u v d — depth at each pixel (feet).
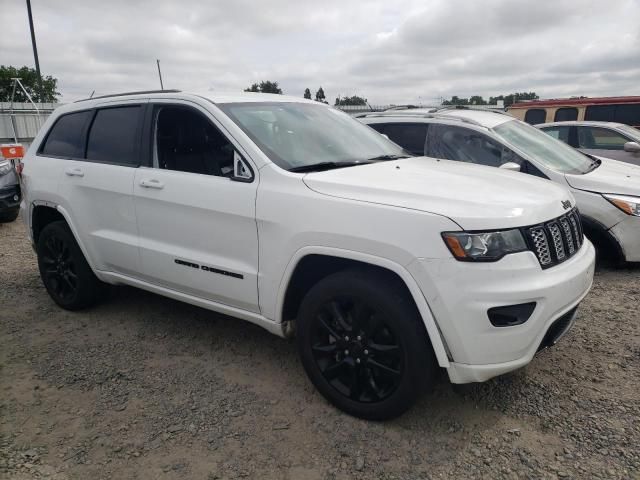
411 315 8.75
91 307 15.35
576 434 9.18
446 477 8.27
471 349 8.39
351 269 9.52
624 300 14.98
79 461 8.78
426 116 20.88
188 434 9.45
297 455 8.85
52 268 15.30
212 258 11.18
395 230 8.63
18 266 20.03
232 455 8.87
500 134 19.49
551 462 8.51
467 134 19.85
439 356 8.54
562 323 9.59
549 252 9.14
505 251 8.41
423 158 13.23
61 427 9.72
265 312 10.57
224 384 11.14
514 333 8.42
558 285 8.82
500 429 9.39
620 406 9.94
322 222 9.35
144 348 12.86
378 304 8.96
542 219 9.12
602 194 17.01
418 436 9.27
